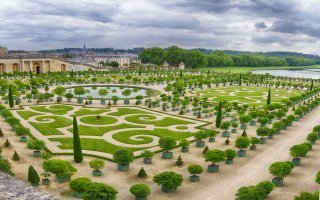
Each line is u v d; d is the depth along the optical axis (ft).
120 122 298.56
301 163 205.87
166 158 208.44
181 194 157.89
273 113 339.98
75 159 194.49
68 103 379.55
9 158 194.18
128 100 390.83
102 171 184.24
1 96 408.05
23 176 168.55
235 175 183.83
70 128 271.28
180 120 315.78
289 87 631.15
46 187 158.51
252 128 295.89
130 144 234.99
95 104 382.63
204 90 548.72
